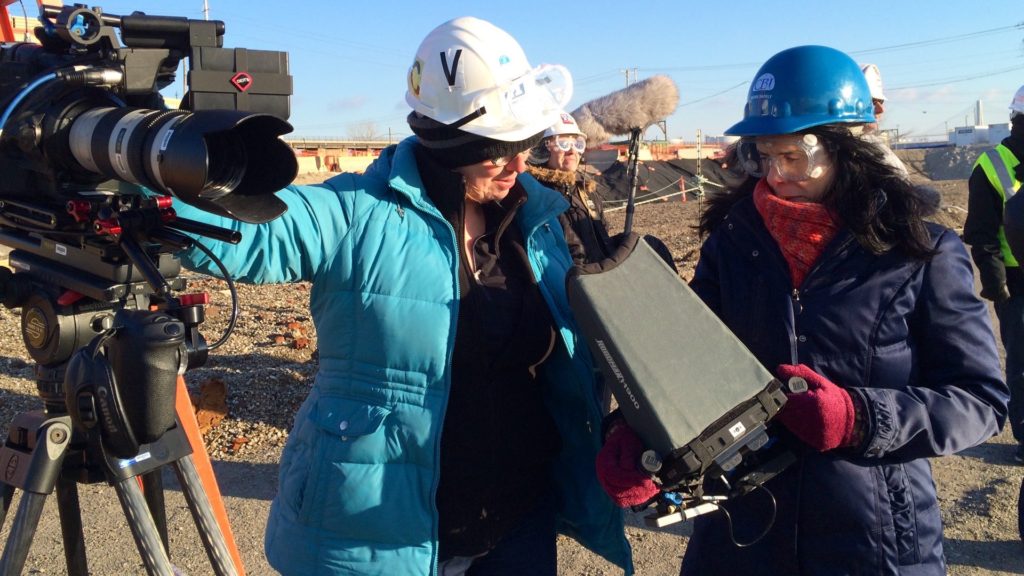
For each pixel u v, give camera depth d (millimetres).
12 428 2072
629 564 2582
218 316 9359
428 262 2211
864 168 2123
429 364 2182
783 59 2201
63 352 1978
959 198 19344
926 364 2193
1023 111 4777
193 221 1935
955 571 3965
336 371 2244
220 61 1907
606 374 2047
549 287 2436
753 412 1995
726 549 2309
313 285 2270
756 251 2275
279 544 2285
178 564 4031
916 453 2062
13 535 1910
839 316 2139
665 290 2072
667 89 3141
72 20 1847
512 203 2428
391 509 2178
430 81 2236
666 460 1999
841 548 2152
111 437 1836
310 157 40094
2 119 1824
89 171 1921
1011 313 4984
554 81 2285
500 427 2344
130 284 1946
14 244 2086
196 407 5898
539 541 2480
